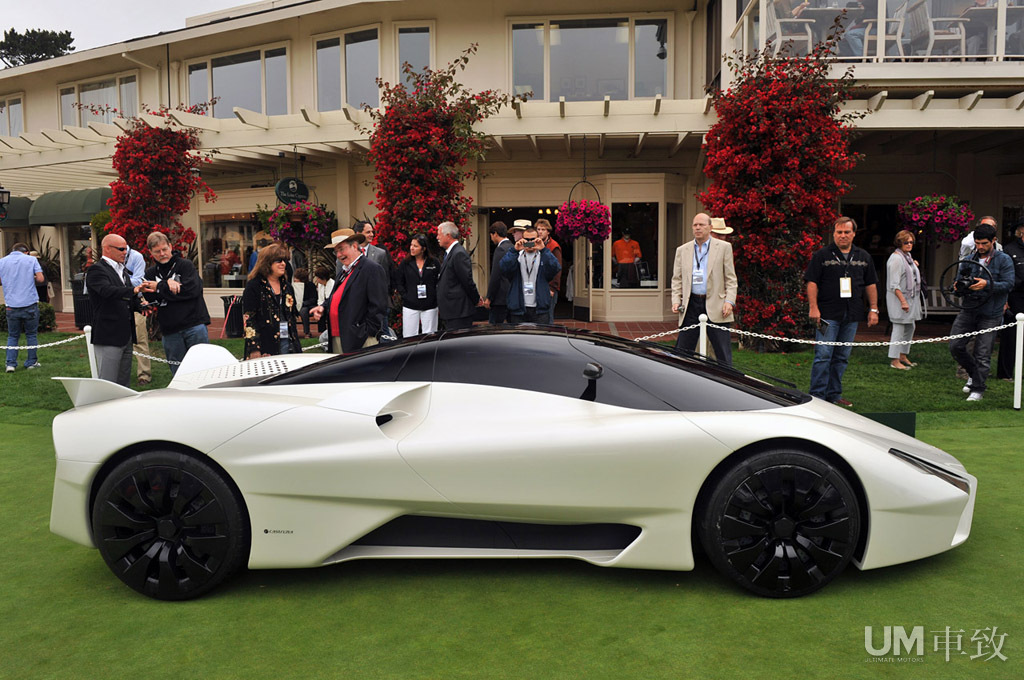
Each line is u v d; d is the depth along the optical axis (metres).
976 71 10.17
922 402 6.45
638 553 2.84
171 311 6.21
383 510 2.89
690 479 2.78
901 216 11.26
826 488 2.74
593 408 2.95
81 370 9.00
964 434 5.40
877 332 11.77
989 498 3.95
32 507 4.10
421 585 2.98
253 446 2.83
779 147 9.30
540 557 3.00
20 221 19.27
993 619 2.61
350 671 2.33
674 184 13.62
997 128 10.45
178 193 12.84
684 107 11.31
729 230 7.89
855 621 2.61
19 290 8.93
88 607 2.83
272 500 2.84
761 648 2.43
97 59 17.45
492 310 7.87
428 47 14.27
